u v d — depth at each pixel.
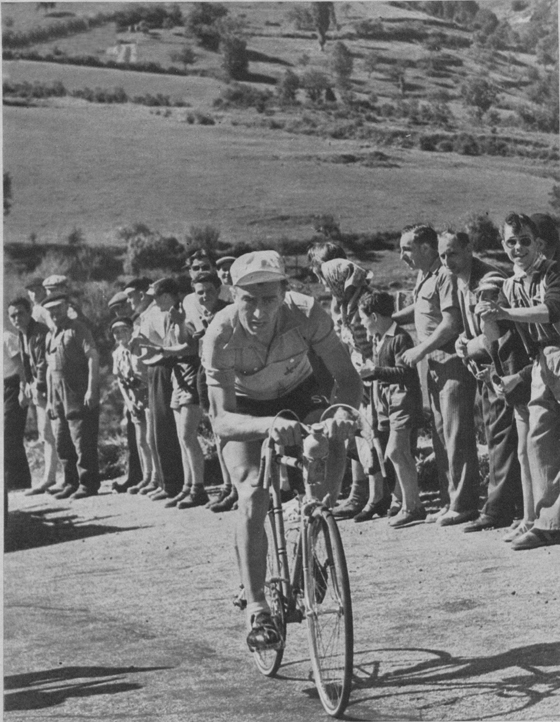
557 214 7.59
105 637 6.32
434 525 6.92
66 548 7.41
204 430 7.80
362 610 6.15
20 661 6.08
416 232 7.00
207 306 7.80
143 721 5.13
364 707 4.97
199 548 7.29
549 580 6.05
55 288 8.02
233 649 5.99
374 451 4.43
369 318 7.08
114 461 7.97
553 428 6.32
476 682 5.12
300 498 4.85
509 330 6.40
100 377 7.96
